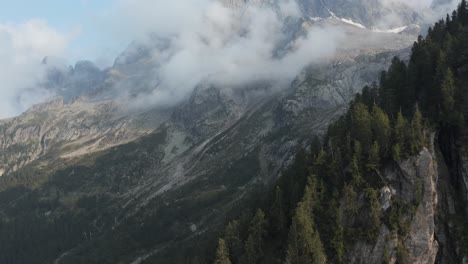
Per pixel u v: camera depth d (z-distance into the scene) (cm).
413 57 17788
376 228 12688
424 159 13188
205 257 17038
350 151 14400
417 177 13088
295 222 12962
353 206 13188
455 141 13712
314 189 14138
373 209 12781
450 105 14050
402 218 12794
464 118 13725
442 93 14325
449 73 14388
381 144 13925
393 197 13062
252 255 14025
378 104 16412
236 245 14725
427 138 13725
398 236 12631
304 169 15750
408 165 13212
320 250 12488
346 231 12950
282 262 13362
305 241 12644
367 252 12569
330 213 13362
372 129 14500
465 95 14212
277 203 15012
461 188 13288
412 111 15100
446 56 15875
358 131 14675
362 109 15150
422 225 12731
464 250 12519
